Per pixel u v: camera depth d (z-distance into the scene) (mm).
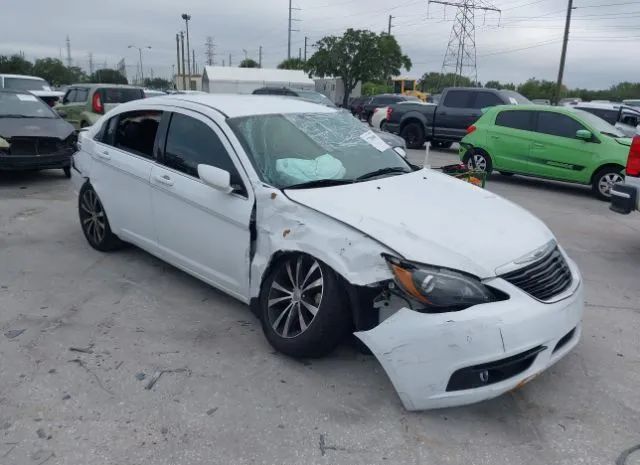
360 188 3828
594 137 9992
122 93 14578
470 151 11633
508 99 15828
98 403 3205
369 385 3432
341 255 3232
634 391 3477
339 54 38125
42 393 3287
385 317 3172
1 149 8773
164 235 4613
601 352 3969
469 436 3010
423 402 3010
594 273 5746
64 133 9484
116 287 4867
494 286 3023
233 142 4043
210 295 4723
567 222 8094
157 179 4520
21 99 9953
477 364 2895
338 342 3494
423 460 2818
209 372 3543
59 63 73938
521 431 3064
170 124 4602
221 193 3971
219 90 39781
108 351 3777
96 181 5363
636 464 2826
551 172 10555
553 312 3100
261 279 3725
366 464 2779
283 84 40438
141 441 2902
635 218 8469
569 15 35062
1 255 5656
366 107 29219
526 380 3061
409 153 16672
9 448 2828
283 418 3107
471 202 3840
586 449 2936
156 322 4219
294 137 4301
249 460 2787
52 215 7273
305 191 3711
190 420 3076
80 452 2814
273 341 3693
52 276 5105
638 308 4809
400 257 3051
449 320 2906
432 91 59625
